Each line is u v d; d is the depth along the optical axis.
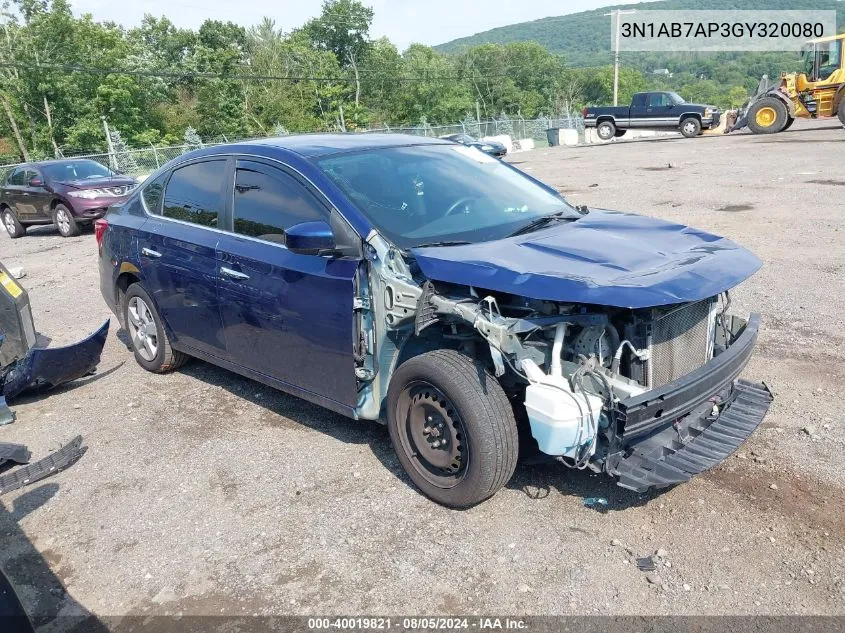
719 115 33.50
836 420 4.33
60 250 13.45
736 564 3.12
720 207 11.81
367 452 4.29
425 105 73.19
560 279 3.12
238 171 4.64
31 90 46.38
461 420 3.40
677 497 3.63
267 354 4.41
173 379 5.69
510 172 4.93
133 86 47.62
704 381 3.31
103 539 3.60
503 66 85.62
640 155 24.47
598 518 3.49
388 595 3.05
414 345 3.81
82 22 48.09
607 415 3.17
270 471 4.14
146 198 5.57
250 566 3.30
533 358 3.31
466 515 3.58
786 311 6.41
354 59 80.25
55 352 5.16
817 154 19.02
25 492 4.10
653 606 2.90
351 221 3.80
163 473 4.20
